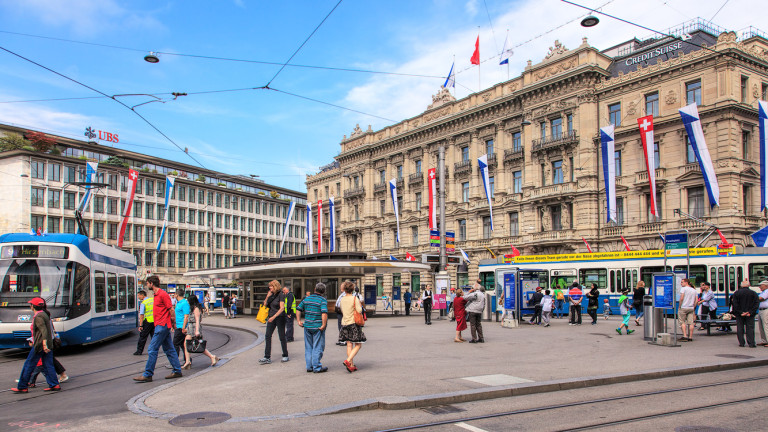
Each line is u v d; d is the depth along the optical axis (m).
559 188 45.19
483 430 7.38
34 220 62.09
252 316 40.38
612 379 10.77
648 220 40.62
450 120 56.12
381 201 66.12
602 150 39.81
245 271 35.62
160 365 14.72
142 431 7.60
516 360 13.35
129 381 12.19
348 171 70.88
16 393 10.92
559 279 33.56
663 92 39.97
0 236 17.17
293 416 8.16
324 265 31.84
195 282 79.00
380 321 29.73
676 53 41.25
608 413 8.24
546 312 24.45
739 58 37.09
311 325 11.91
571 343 17.16
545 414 8.23
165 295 12.18
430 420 7.95
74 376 13.16
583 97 44.16
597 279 32.34
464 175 55.53
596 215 43.31
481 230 53.19
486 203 52.50
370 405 8.69
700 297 20.77
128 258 23.84
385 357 14.15
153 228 75.44
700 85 38.16
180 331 13.53
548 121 47.16
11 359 16.91
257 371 12.36
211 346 20.03
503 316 24.88
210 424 7.87
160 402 9.37
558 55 46.53
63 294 16.80
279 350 16.47
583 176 43.62
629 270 31.23
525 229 48.19
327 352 15.34
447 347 16.36
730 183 36.09
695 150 34.50
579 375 11.02
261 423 7.89
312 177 80.69
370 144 66.56
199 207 82.81
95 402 9.82
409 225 61.00
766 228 29.64
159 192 76.88
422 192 59.41
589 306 25.09
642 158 41.03
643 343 16.92
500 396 9.49
